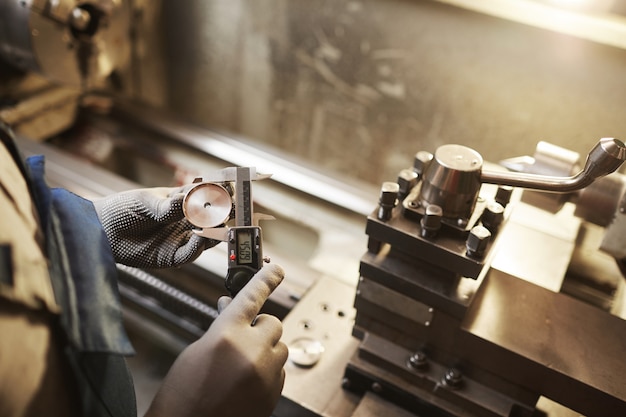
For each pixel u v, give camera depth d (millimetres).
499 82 1477
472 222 774
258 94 1884
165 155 1629
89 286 570
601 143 678
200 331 1279
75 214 609
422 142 1697
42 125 1615
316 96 1786
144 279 1262
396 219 798
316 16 1635
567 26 1286
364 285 854
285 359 674
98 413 572
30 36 1313
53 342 544
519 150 1559
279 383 665
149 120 1693
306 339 996
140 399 1372
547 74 1401
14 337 507
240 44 1803
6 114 1516
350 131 1802
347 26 1605
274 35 1729
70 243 584
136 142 1667
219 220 700
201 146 1613
